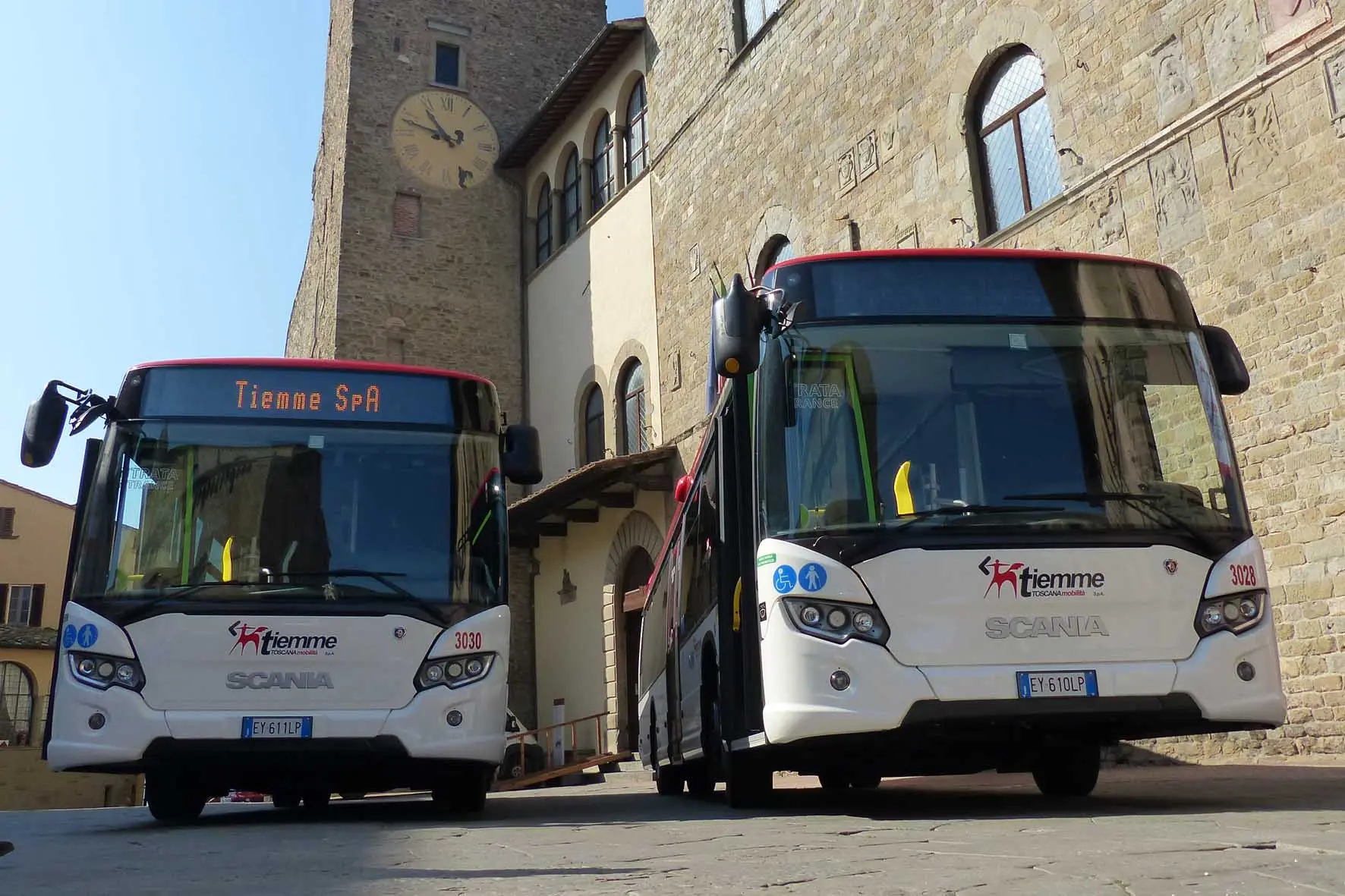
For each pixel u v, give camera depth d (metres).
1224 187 11.56
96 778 34.19
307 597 7.55
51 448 7.92
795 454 6.31
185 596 7.46
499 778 20.59
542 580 25.23
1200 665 5.81
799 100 19.12
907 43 16.56
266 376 8.31
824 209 18.17
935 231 15.67
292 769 7.73
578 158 27.50
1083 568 5.89
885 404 6.39
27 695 33.88
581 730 23.14
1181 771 9.95
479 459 8.38
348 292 27.62
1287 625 10.55
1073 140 13.45
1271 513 10.79
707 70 22.14
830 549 5.98
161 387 8.20
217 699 7.27
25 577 36.53
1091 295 6.80
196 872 4.43
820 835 5.11
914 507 6.08
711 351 8.38
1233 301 11.37
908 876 3.53
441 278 28.70
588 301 26.12
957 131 15.37
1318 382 10.51
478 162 29.97
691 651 9.70
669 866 4.09
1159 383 6.59
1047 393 6.47
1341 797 6.14
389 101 29.25
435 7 30.55
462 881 3.85
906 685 5.72
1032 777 11.09
